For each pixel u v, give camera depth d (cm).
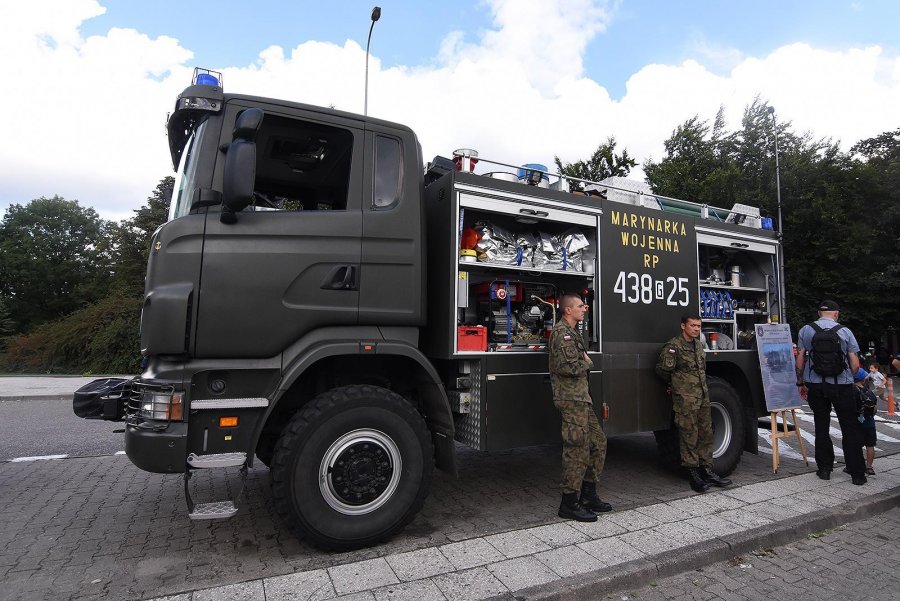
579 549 353
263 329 342
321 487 345
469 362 423
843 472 582
